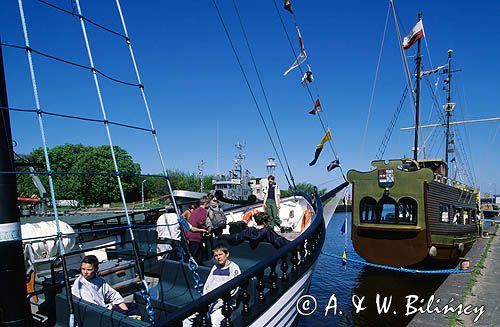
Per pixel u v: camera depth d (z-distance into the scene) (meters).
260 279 4.64
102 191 61.06
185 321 4.56
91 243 8.88
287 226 10.02
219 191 11.36
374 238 15.04
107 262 6.01
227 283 4.06
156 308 5.00
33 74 3.71
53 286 4.21
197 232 6.89
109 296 4.74
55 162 61.94
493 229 27.33
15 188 3.37
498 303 8.19
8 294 3.36
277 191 9.45
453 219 16.95
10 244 3.35
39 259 5.64
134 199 69.25
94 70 4.48
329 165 12.05
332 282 15.06
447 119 28.91
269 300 4.73
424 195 14.10
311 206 10.52
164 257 6.75
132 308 5.21
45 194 11.38
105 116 4.43
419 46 21.52
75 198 52.50
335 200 12.62
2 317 3.36
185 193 10.16
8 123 3.54
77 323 3.70
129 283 5.69
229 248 6.96
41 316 4.61
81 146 65.44
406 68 19.62
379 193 14.96
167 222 7.78
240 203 12.11
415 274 15.45
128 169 66.00
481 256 15.47
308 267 6.02
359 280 15.22
